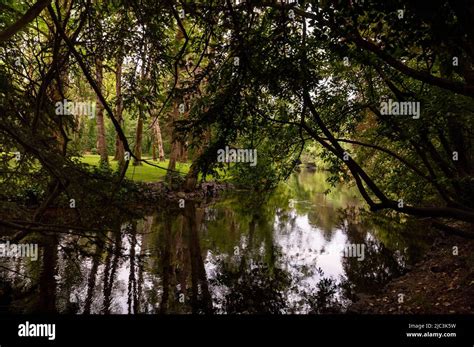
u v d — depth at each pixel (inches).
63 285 335.6
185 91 179.2
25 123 187.5
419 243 561.6
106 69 221.9
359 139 456.4
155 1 166.2
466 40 143.5
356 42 172.9
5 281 326.3
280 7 156.2
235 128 187.5
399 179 434.0
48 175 193.8
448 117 286.8
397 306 313.0
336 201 1080.2
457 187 353.1
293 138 317.7
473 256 355.3
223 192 1073.5
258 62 164.9
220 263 455.2
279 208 912.9
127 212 169.0
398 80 270.8
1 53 214.8
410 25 135.2
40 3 113.3
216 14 162.6
